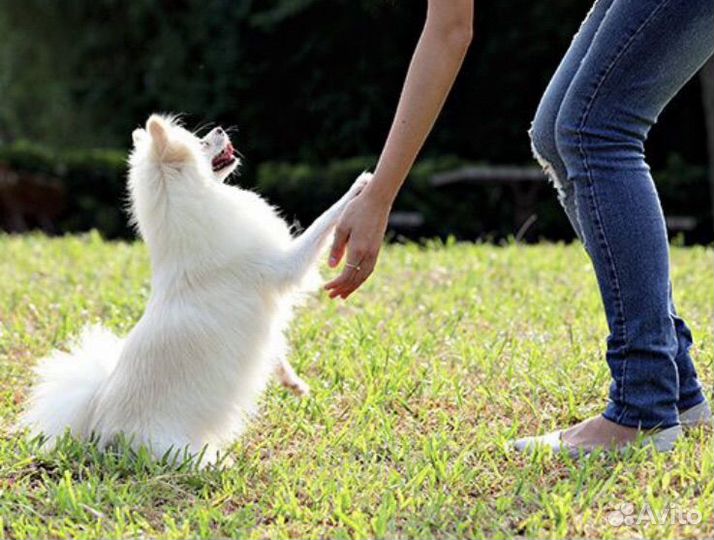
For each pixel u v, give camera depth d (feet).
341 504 11.24
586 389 15.29
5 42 70.79
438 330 19.63
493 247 30.76
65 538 10.61
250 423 14.38
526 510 11.06
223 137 14.23
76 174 52.60
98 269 26.30
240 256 13.12
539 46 54.65
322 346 18.37
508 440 13.16
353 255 11.93
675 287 22.94
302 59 59.72
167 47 64.34
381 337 19.10
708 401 13.88
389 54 58.34
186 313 12.87
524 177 46.16
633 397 12.24
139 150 13.85
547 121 12.00
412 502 11.28
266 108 61.21
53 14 69.77
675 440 12.31
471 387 15.97
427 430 14.24
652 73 11.32
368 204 11.84
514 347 17.69
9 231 50.47
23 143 53.52
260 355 13.32
